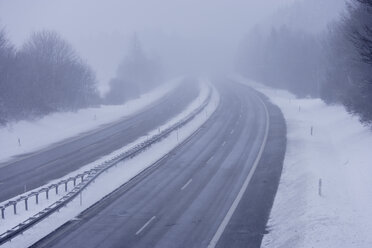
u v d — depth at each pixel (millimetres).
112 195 23422
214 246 16500
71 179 24703
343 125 41000
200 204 21656
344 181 23891
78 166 30344
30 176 27938
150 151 34906
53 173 28531
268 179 25859
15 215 20172
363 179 23484
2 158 33875
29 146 38406
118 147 37000
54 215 20188
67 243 17031
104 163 28562
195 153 33906
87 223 19203
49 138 42156
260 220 19219
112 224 19078
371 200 20125
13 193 24156
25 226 17875
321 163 28281
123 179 26609
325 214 18641
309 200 20578
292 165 28797
